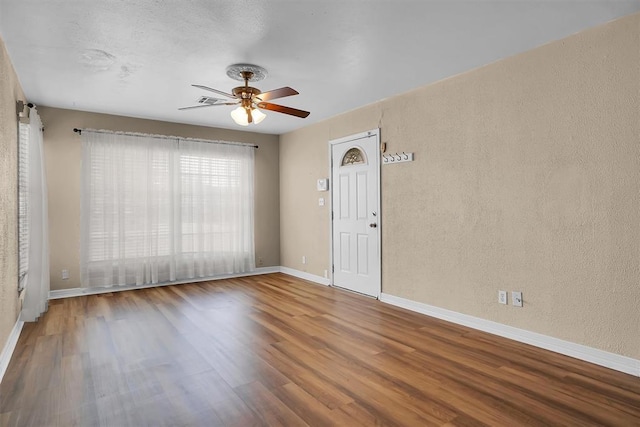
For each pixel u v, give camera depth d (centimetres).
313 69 348
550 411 209
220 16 252
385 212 446
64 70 346
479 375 254
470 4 239
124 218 505
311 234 577
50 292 464
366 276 476
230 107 473
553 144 294
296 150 609
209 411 210
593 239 272
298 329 350
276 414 207
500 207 330
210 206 577
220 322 371
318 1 234
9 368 265
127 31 272
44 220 404
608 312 265
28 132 397
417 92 404
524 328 314
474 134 350
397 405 216
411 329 350
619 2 237
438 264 385
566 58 285
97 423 199
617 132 260
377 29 272
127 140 509
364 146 475
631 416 204
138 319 379
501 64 328
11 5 235
